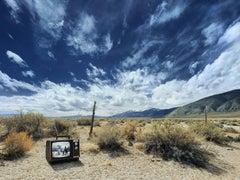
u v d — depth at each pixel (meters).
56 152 6.19
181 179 5.43
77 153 6.66
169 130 8.54
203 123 13.91
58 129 13.32
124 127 12.97
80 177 5.03
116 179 5.03
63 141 6.42
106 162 6.51
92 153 7.89
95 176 5.17
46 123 13.21
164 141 8.19
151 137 8.62
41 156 7.04
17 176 4.89
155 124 9.63
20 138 7.28
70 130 13.89
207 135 12.34
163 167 6.50
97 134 9.43
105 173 5.47
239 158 8.60
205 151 8.12
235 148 10.92
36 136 11.60
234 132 20.45
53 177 4.93
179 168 6.52
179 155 7.34
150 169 6.17
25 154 7.20
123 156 7.66
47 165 5.96
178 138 8.02
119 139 9.31
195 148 7.69
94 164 6.34
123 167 6.18
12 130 10.96
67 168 5.75
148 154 8.16
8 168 5.54
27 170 5.41
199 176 5.84
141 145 9.10
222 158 8.36
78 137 12.18
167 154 7.78
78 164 6.24
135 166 6.39
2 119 11.84
